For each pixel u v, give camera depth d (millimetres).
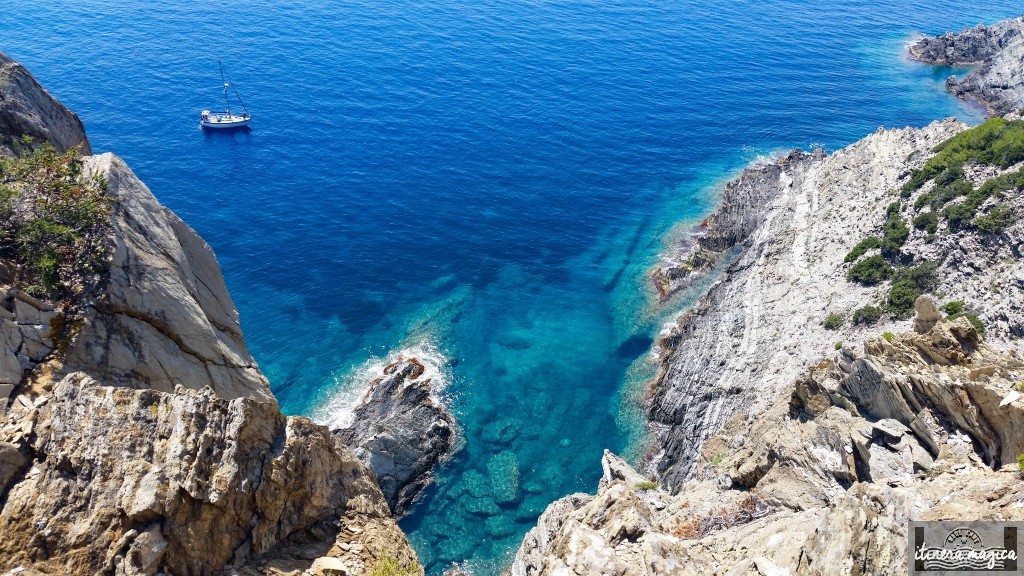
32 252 20109
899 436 35531
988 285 55906
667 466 62188
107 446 16953
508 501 59906
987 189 64125
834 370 44562
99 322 19875
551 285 87062
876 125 131125
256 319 78688
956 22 191250
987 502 20781
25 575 14820
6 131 24875
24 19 158125
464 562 55281
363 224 96500
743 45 170000
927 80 152875
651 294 85188
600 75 148750
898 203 75750
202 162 107750
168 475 17016
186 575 16922
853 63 161875
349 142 117062
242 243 90562
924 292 61156
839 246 77938
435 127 123875
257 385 24469
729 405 63125
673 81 147750
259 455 19656
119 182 23016
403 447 62156
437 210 100812
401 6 185000
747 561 23875
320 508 21703
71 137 27750
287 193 102000
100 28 156875
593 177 111938
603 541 22281
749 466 44125
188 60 143375
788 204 95688
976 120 131875
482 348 76500
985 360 34594
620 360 75500
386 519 23781
